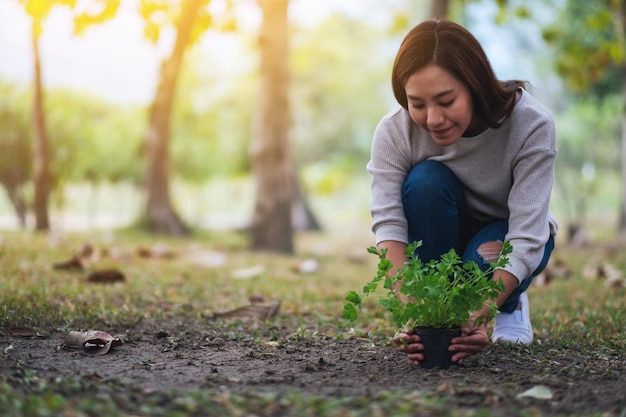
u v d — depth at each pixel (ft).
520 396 6.68
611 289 16.42
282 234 28.02
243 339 9.97
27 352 8.64
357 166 85.81
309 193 92.58
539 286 17.46
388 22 64.80
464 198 9.29
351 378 7.61
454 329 8.00
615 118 56.85
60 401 5.79
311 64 68.23
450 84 7.51
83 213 76.59
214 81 58.54
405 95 7.99
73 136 37.11
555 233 9.61
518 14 33.94
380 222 8.96
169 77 33.55
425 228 8.96
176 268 18.99
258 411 6.07
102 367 8.05
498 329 9.89
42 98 27.94
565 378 7.66
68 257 18.70
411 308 7.72
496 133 8.60
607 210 76.74
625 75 39.32
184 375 7.73
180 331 10.48
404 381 7.42
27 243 21.52
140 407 6.07
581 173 57.93
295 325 11.41
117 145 46.60
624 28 33.53
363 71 71.87
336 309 13.12
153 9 15.37
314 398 6.35
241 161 60.75
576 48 35.45
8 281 13.91
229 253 25.62
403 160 9.18
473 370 7.97
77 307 11.51
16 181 33.81
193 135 56.80
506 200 9.12
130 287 14.57
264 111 28.02
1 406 5.63
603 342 9.89
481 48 7.70
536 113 8.50
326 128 72.84
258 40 28.30
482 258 8.86
